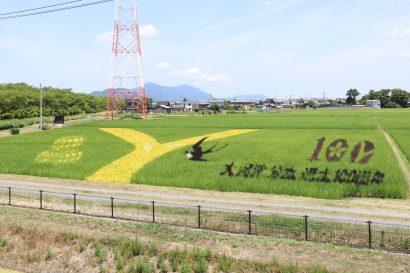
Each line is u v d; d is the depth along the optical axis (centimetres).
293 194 4194
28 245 2934
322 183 4353
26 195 4334
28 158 6369
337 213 3491
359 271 2272
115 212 3634
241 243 2750
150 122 11738
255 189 4350
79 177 5219
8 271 2717
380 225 3097
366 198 4031
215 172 5025
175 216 3466
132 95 16050
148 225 3139
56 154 6588
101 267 2633
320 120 11869
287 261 2436
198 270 2456
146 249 2719
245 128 9175
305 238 2862
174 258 2573
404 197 3997
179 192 4397
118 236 2881
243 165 5281
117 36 13512
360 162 5156
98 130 9219
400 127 9338
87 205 3900
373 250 2616
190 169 5234
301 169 4919
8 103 16212
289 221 3206
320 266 2314
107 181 5019
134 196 4250
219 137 7569
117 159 6050
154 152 6397
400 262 2398
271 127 9450
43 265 2739
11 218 3347
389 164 4991
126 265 2617
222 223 3231
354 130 8538
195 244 2753
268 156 5694
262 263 2416
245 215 3425
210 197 4138
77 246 2842
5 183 5006
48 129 10181
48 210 3734
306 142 6838
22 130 11344
